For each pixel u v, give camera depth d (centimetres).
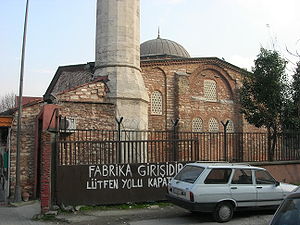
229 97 2905
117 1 1764
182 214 1023
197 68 2716
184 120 2550
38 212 1106
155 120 2477
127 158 1267
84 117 1570
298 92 1756
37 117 1453
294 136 1639
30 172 1480
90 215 1003
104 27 1758
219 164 973
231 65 2884
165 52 3178
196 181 912
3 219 1005
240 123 2897
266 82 1773
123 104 1653
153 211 1061
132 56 1764
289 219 437
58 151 1067
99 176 1098
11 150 1477
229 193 929
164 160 1348
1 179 1838
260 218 970
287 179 1548
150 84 2484
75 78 2398
